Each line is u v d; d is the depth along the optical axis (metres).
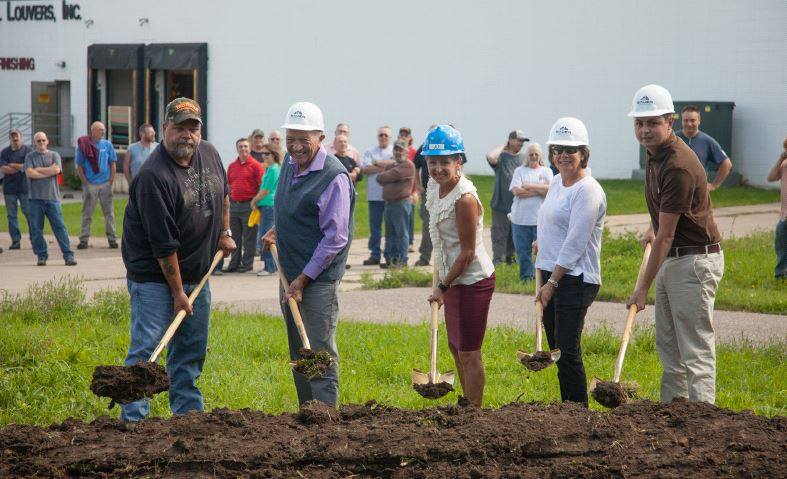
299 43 70.56
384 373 15.79
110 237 35.59
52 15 76.44
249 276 28.70
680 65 59.34
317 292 11.77
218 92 73.25
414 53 67.12
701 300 11.70
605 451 8.64
